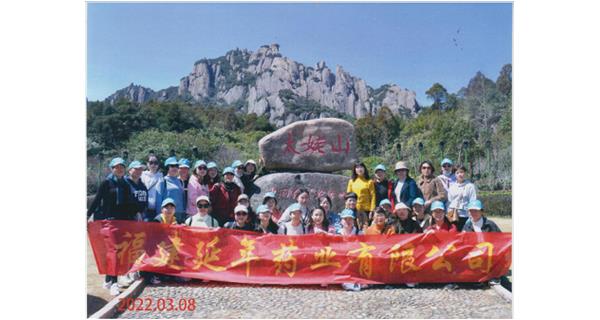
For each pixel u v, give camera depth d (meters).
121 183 9.03
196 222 9.09
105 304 8.11
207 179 10.62
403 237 8.70
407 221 8.96
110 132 34.22
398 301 8.06
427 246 8.68
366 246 8.68
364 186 10.44
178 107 40.94
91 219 9.59
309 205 12.09
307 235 8.76
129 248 8.76
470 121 35.97
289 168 12.70
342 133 12.72
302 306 7.86
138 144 32.12
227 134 38.50
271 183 12.06
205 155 32.06
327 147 12.65
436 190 10.35
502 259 8.59
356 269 8.64
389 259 8.62
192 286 8.74
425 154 33.56
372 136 40.94
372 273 8.64
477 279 8.62
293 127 12.65
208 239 8.82
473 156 30.31
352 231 8.99
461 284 8.82
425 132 36.88
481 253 8.61
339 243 8.72
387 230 8.96
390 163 33.53
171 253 8.78
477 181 28.03
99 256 8.69
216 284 8.82
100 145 32.81
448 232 8.70
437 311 7.66
